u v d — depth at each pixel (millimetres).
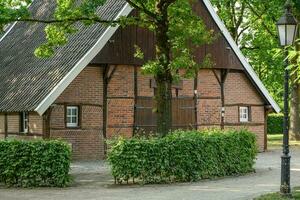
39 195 15141
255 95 29719
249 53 39969
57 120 23609
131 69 25578
